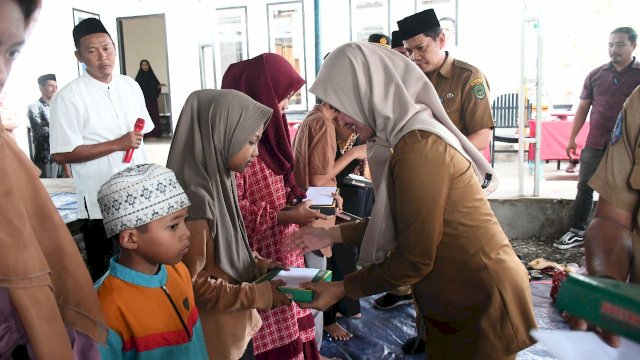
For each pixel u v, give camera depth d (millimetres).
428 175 1301
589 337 639
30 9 834
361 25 8203
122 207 1153
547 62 8609
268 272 1648
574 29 8461
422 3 7859
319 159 2486
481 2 7578
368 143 1578
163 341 1213
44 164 5559
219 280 1463
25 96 6734
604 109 3945
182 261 1400
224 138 1464
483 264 1383
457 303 1453
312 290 1499
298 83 2033
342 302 2963
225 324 1505
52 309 817
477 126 2910
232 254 1509
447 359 1533
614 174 1255
